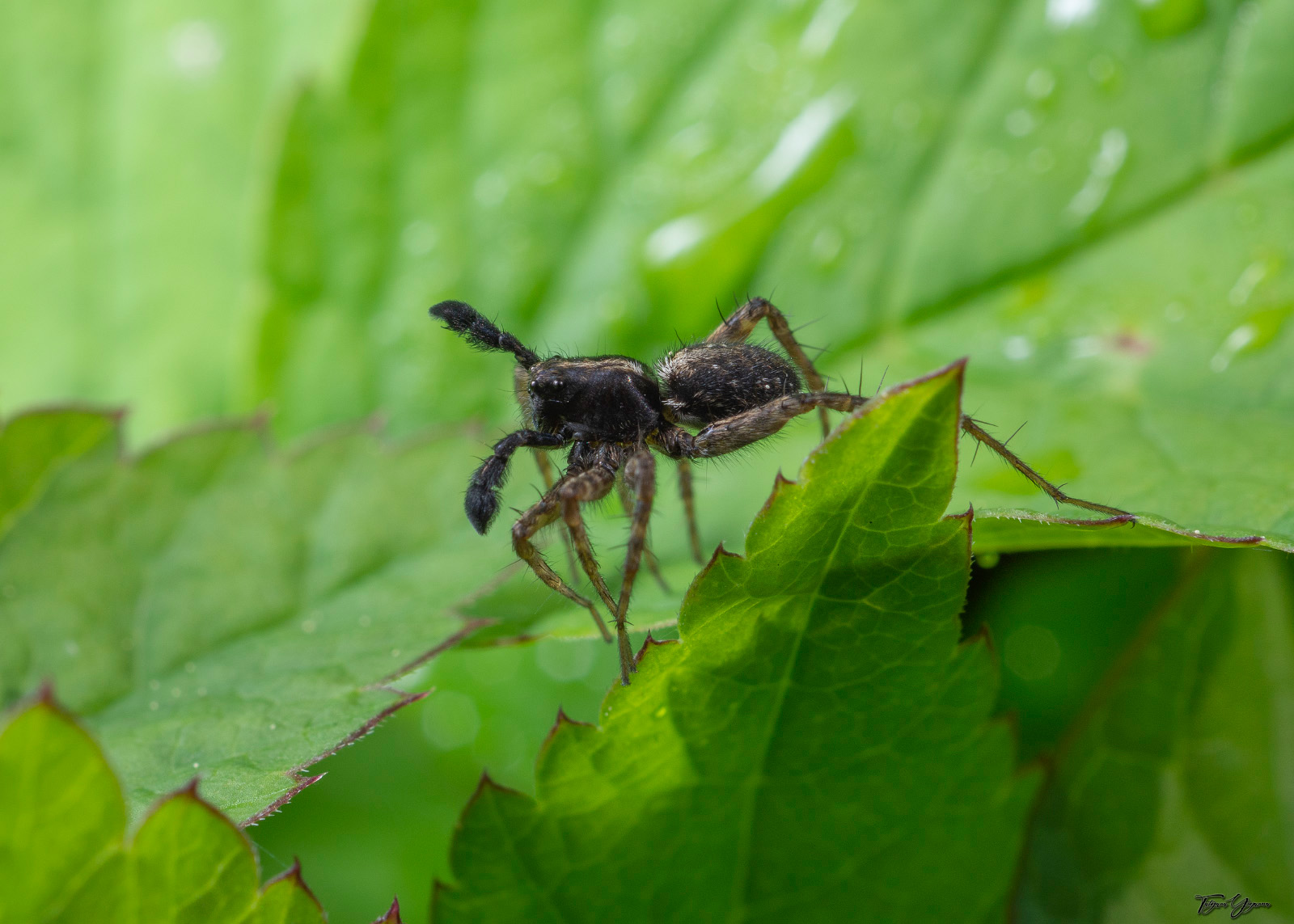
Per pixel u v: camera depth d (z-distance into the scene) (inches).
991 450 3.3
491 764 3.4
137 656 3.2
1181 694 3.3
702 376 3.4
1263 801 3.2
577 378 3.4
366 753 3.4
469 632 3.2
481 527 3.3
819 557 3.1
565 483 3.3
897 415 3.0
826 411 3.4
